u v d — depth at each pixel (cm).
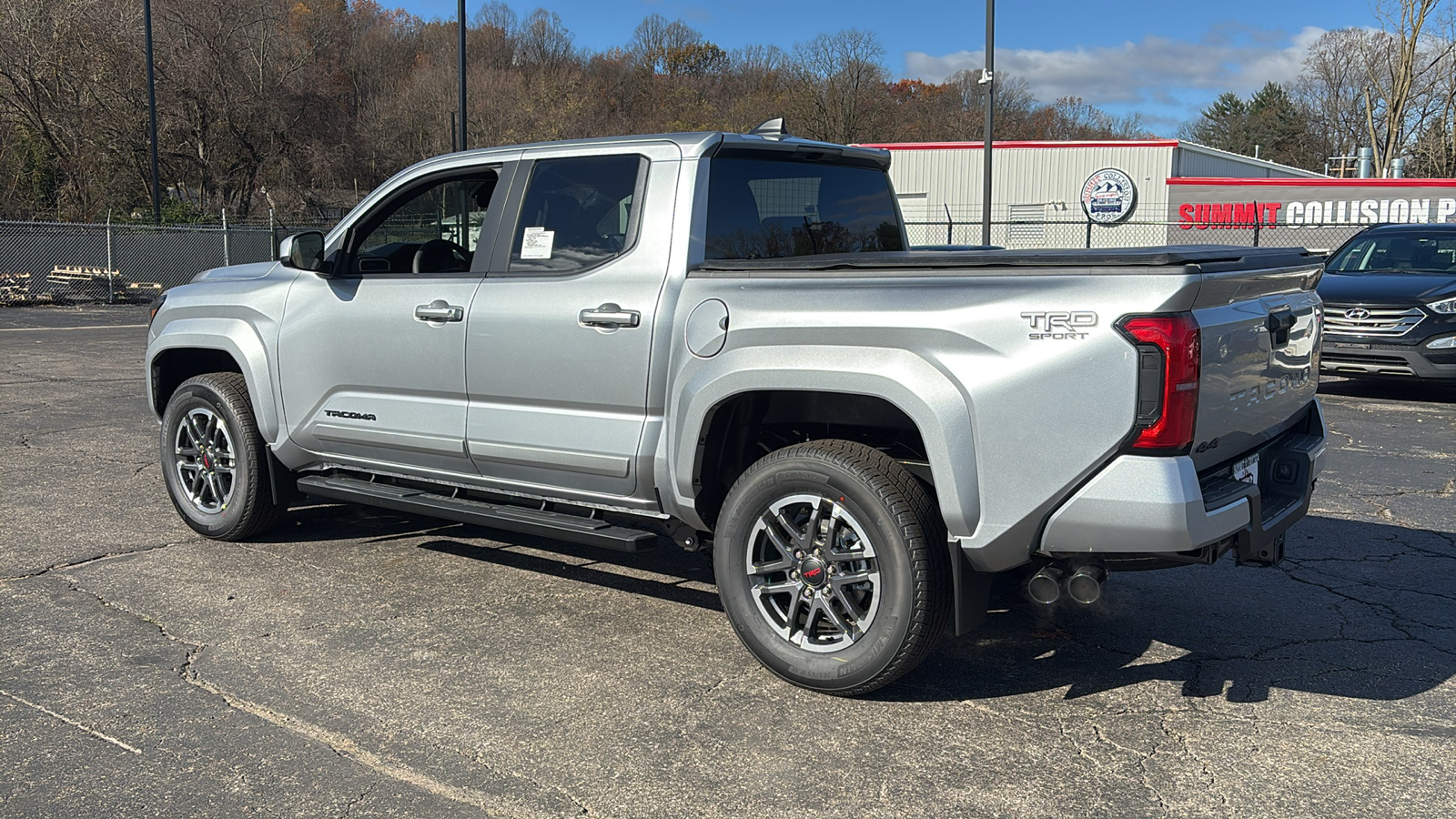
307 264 496
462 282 454
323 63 5250
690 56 6894
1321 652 412
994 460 329
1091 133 7000
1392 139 4369
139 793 297
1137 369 307
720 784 306
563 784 305
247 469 528
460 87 1944
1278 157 8106
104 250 2617
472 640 417
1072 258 320
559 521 427
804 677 365
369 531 575
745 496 372
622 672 388
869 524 347
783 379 361
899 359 343
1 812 285
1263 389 364
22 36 3638
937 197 3472
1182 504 308
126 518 591
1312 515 621
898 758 323
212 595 465
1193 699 369
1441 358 994
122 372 1227
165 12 4097
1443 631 435
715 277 385
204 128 4206
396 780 307
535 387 428
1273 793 304
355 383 488
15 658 391
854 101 5375
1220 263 321
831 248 465
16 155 3672
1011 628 438
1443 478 716
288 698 361
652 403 400
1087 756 326
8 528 568
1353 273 1116
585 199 426
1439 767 319
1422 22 4206
